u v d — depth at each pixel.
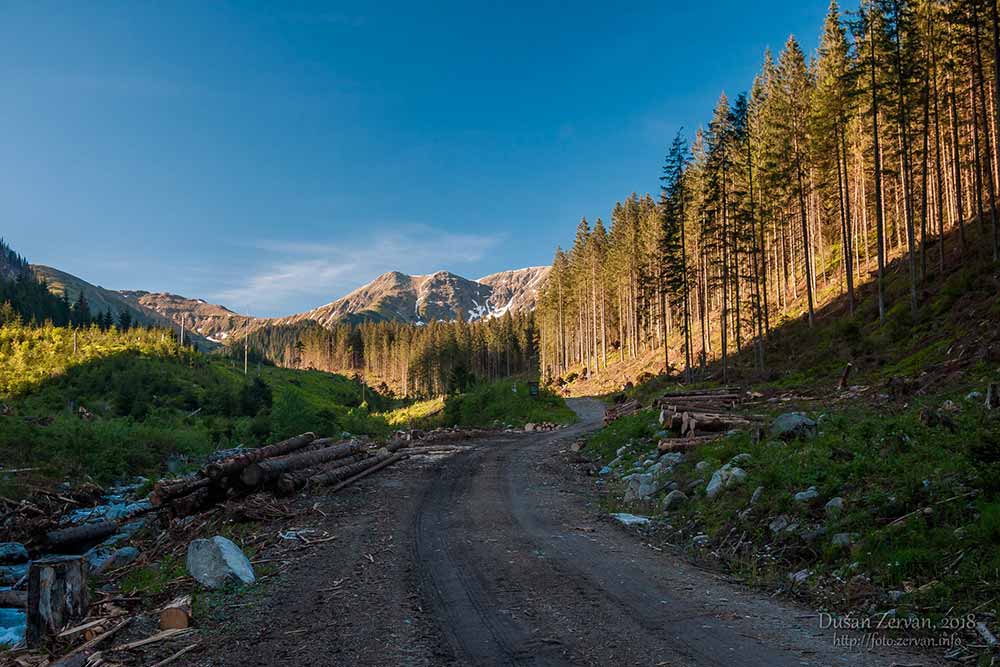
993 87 42.25
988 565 5.87
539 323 122.25
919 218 50.25
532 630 5.94
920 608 5.70
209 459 28.88
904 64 37.06
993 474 7.16
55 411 42.03
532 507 12.96
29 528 13.82
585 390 81.38
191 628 6.51
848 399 19.58
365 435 35.56
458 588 7.46
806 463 10.13
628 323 89.56
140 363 84.12
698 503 10.97
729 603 6.61
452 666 5.14
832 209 63.03
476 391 49.72
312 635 6.09
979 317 24.48
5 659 5.99
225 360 146.62
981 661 4.66
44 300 167.00
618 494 14.08
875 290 43.22
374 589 7.57
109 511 16.28
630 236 82.81
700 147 67.25
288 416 29.95
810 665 4.86
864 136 50.75
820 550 7.62
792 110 51.62
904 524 7.14
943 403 13.60
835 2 50.62
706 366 55.97
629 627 5.90
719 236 48.12
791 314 54.38
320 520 12.02
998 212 39.84
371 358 189.38
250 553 9.85
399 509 12.98
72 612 6.70
